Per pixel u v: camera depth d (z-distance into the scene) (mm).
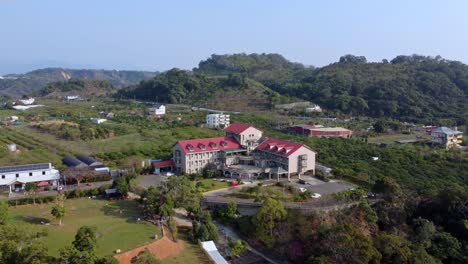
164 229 92938
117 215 100250
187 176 132000
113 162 148875
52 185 120500
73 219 96000
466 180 129125
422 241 98375
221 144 146500
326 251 88125
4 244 65125
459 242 97562
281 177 136000
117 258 75625
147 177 133000
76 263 64125
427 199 113250
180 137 194750
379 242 93188
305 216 101438
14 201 103812
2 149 157500
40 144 176375
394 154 157250
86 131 192375
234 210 107125
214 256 85875
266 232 98250
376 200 115250
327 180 132375
